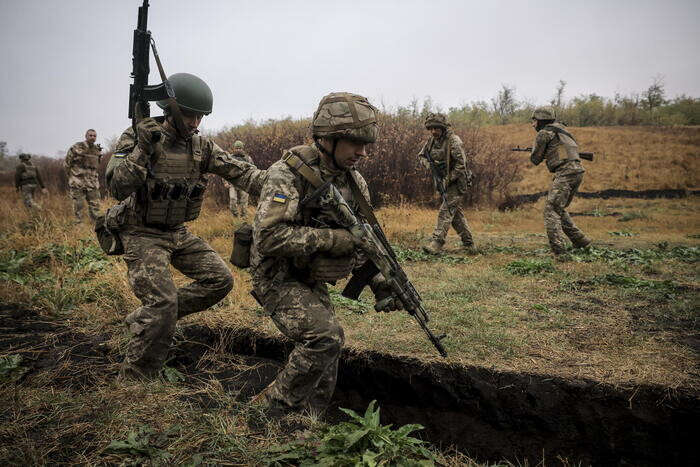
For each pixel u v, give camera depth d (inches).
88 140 343.9
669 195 608.7
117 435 85.5
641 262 236.8
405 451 81.6
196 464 76.8
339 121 86.4
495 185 550.9
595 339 137.8
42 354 131.0
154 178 105.0
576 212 536.7
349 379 134.0
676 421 105.9
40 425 89.2
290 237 86.1
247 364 137.9
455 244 312.3
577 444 112.0
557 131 253.9
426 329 101.6
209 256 122.6
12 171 1052.5
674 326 147.6
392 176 482.6
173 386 108.3
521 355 127.3
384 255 93.7
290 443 82.5
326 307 97.3
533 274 215.8
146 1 102.7
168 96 100.9
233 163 113.9
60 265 214.5
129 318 111.2
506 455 116.3
